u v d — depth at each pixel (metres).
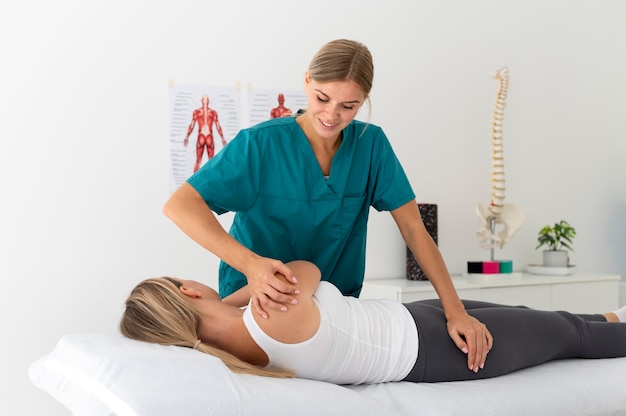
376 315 1.74
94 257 2.91
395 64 3.49
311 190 1.89
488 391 1.65
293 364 1.61
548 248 3.95
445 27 3.62
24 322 2.80
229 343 1.62
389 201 2.00
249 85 3.17
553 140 3.97
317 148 1.89
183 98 3.05
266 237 1.91
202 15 3.08
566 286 3.54
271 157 1.86
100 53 2.91
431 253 1.94
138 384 1.34
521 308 2.04
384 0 3.46
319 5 3.31
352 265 2.03
